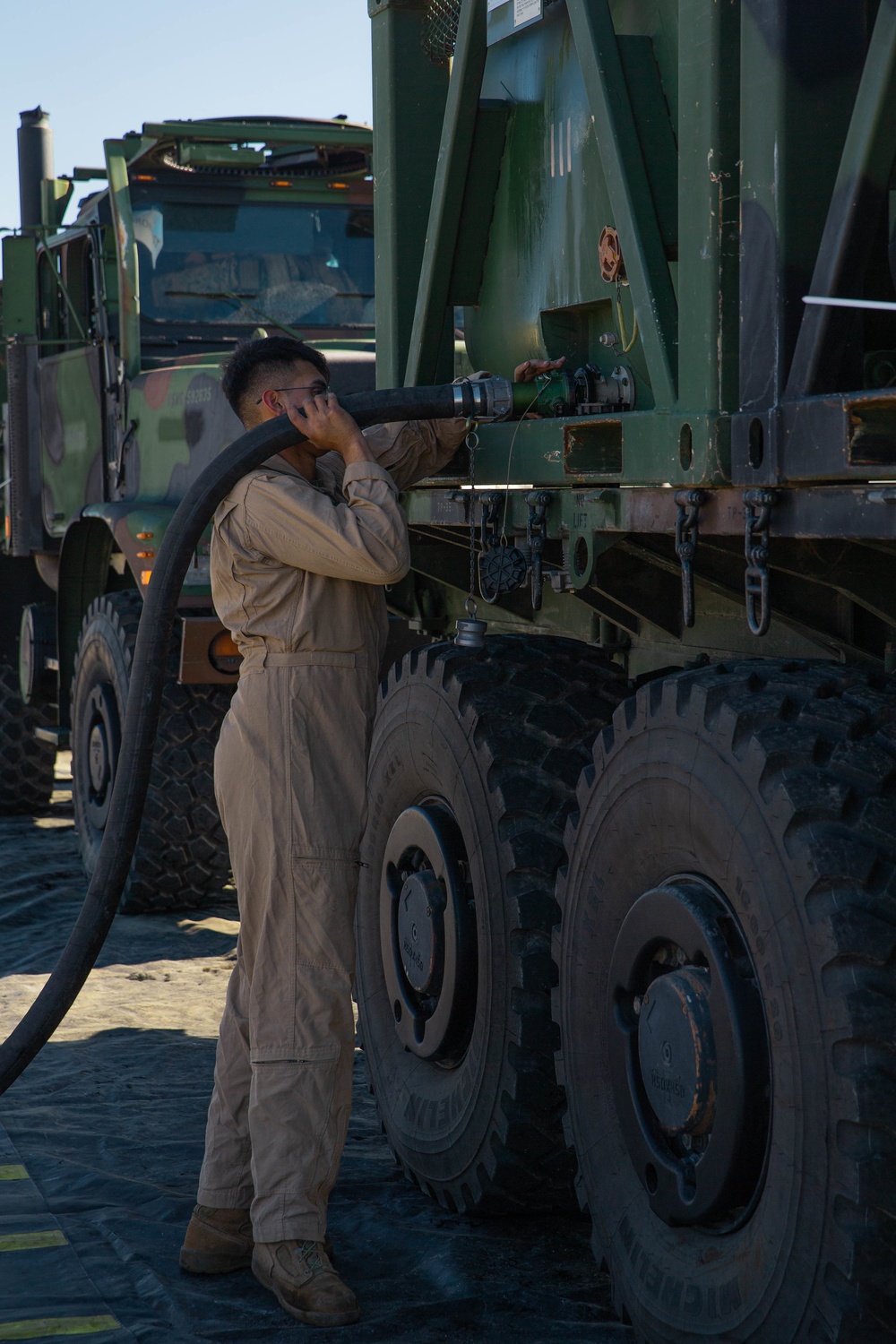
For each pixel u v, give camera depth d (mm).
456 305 3395
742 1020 2162
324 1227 2680
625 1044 2469
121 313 6430
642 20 2662
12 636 8336
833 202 1962
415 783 3332
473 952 3047
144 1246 2902
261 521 2605
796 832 2035
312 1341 2506
